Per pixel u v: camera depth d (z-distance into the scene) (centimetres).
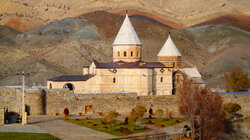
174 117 10806
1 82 19512
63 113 10888
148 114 11269
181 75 13425
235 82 14512
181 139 8900
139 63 13062
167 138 8744
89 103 11075
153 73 12862
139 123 9862
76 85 12525
